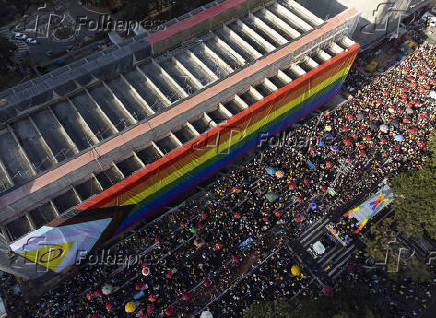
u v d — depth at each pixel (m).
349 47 68.56
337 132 73.62
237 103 59.97
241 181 66.38
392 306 55.41
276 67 61.88
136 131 51.25
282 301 49.97
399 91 80.12
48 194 47.22
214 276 57.09
